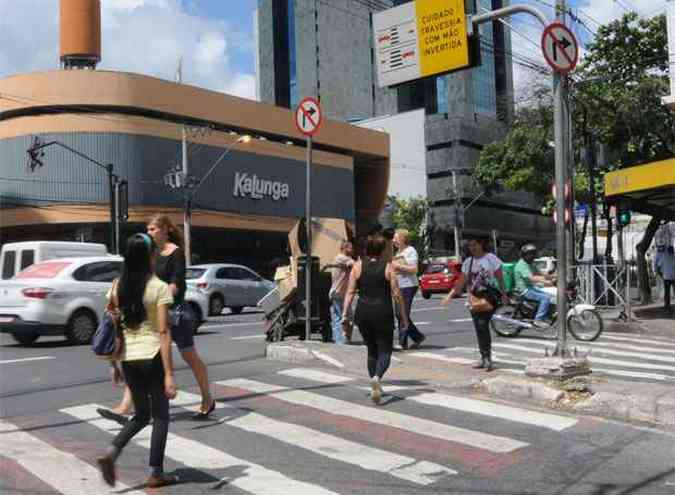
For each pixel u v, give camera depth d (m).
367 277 8.12
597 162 23.95
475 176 41.88
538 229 86.38
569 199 18.44
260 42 97.75
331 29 90.81
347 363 10.41
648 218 37.28
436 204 73.69
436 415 7.57
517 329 14.63
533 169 37.72
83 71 39.12
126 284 5.37
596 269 19.80
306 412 7.79
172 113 41.97
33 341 14.45
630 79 29.50
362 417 7.53
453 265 34.47
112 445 5.32
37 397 8.87
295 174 49.69
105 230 39.75
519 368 10.61
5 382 9.85
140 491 5.36
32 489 5.43
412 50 13.19
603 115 28.97
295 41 93.75
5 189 39.44
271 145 48.00
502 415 7.53
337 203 52.75
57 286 13.84
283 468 5.87
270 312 13.11
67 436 7.05
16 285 13.74
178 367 10.84
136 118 39.84
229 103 45.53
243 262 49.81
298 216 49.66
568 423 7.17
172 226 7.22
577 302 18.78
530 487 5.34
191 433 6.99
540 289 14.62
